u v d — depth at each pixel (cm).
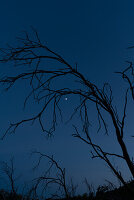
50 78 509
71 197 1041
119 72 454
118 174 412
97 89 471
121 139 429
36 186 922
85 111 474
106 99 460
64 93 503
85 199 1139
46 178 920
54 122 533
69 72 496
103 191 1114
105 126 475
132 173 409
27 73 519
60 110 528
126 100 443
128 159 414
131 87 445
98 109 472
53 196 961
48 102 513
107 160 421
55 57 510
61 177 984
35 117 518
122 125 435
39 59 520
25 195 1005
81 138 438
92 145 430
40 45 529
